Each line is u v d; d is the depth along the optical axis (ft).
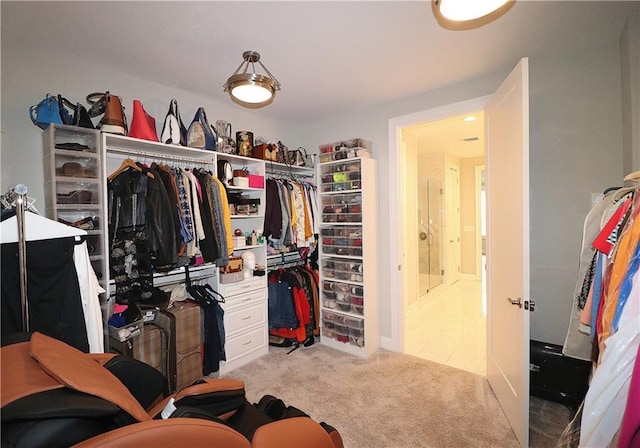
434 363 9.01
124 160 7.88
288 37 6.16
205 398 4.08
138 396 4.07
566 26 5.96
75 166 6.12
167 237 6.91
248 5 5.17
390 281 10.02
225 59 7.04
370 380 8.06
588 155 6.89
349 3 5.14
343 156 10.02
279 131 11.89
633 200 3.98
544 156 7.33
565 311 7.23
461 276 20.74
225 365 8.60
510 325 6.32
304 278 10.55
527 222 5.62
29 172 6.38
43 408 2.27
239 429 4.08
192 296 8.27
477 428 6.17
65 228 4.68
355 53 6.81
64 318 4.57
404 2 5.15
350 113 10.84
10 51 6.15
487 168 7.74
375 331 9.95
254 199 9.95
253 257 9.52
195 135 8.13
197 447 2.62
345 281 9.92
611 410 3.23
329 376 8.29
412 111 9.39
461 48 6.68
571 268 7.14
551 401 6.98
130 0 4.99
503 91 6.57
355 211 9.75
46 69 6.54
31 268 4.27
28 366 2.76
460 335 11.16
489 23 5.78
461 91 8.44
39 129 6.51
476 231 20.08
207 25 5.73
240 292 9.02
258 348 9.51
